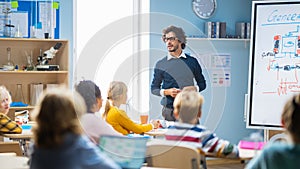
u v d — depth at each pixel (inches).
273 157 106.7
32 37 267.1
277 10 252.7
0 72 257.9
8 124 202.1
